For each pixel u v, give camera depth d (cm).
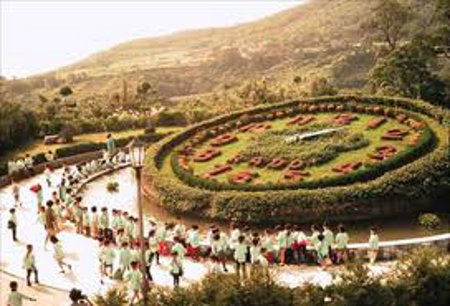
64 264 3734
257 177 4756
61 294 3384
